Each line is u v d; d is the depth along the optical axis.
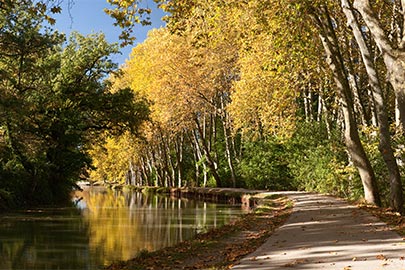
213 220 24.17
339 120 35.62
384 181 24.95
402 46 12.55
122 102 39.78
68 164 38.91
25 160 34.62
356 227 13.71
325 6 21.98
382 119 18.80
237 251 11.84
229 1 21.48
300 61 22.12
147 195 55.69
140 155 71.12
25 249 15.59
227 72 44.59
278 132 34.81
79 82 39.34
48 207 33.31
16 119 28.59
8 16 26.66
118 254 14.68
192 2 20.00
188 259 11.66
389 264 8.33
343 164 29.75
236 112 35.97
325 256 9.52
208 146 55.19
